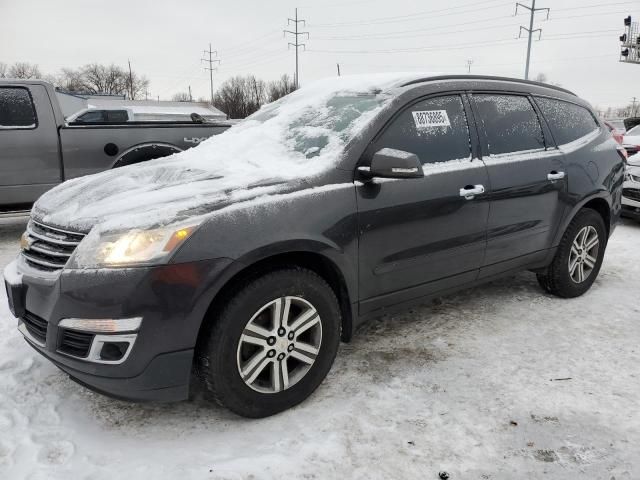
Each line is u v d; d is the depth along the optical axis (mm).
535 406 2691
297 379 2650
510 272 3777
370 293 2916
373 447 2375
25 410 2670
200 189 2541
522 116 3783
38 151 6098
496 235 3477
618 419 2578
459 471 2229
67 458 2307
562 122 4090
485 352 3283
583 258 4203
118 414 2646
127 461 2285
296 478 2180
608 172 4262
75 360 2295
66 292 2271
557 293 4180
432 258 3148
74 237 2438
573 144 4090
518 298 4227
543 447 2377
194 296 2250
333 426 2525
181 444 2404
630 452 2340
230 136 3676
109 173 3244
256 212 2428
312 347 2678
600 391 2830
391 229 2906
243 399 2477
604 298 4234
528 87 3932
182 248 2236
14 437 2447
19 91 6000
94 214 2463
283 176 2668
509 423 2553
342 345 3393
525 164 3600
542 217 3764
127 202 2490
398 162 2617
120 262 2215
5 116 5965
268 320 2555
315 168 2744
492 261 3535
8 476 2184
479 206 3314
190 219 2299
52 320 2338
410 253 3029
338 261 2693
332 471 2225
